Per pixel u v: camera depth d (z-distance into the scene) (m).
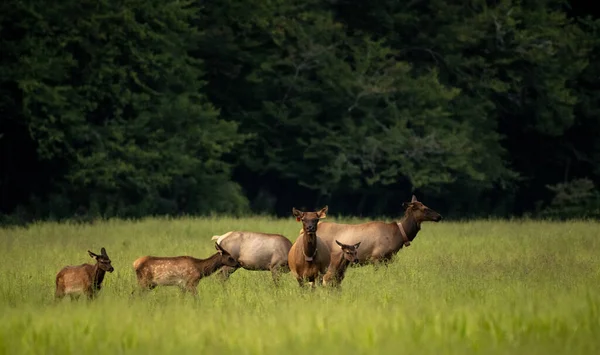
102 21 142.88
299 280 52.84
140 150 144.00
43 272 57.50
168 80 155.75
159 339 34.09
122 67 145.38
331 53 171.38
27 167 155.88
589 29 197.88
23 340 33.81
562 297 43.25
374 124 171.38
